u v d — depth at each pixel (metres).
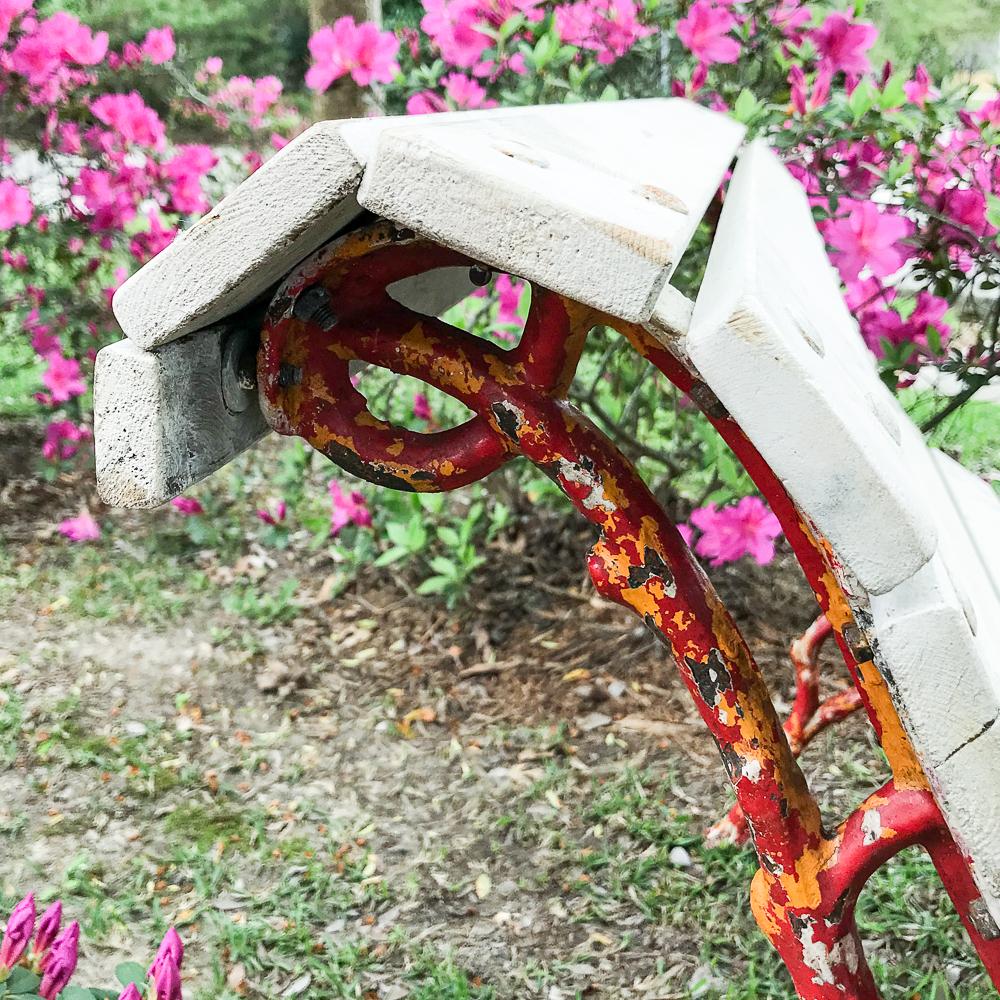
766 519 2.79
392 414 3.86
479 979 2.24
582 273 0.85
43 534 4.12
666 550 1.20
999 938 1.13
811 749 2.93
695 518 2.86
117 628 3.57
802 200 1.77
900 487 0.83
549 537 3.85
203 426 1.16
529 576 3.74
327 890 2.48
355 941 2.34
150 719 3.13
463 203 0.86
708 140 1.76
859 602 0.92
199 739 3.05
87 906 2.41
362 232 1.09
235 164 4.50
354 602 3.74
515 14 3.05
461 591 3.51
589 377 3.63
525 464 3.78
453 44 3.11
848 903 1.19
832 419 0.82
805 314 1.01
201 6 14.42
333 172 0.93
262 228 0.96
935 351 2.64
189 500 3.90
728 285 0.91
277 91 5.45
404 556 3.71
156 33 4.41
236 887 2.48
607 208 0.87
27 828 2.68
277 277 1.13
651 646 3.37
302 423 1.23
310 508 4.28
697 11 2.84
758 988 2.15
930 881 2.42
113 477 1.08
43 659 3.38
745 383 0.83
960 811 0.89
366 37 3.22
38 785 2.83
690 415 3.47
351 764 2.96
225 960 2.27
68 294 4.12
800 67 2.79
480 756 2.99
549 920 2.40
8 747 2.96
